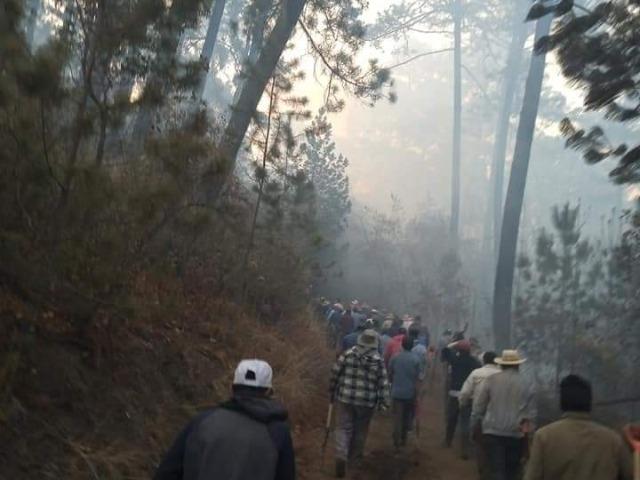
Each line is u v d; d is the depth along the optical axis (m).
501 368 8.41
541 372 15.48
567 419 4.96
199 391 8.53
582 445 4.82
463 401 9.66
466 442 11.41
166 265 8.91
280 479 3.82
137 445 6.92
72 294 6.85
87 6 7.07
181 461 3.80
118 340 7.80
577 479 4.77
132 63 7.25
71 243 6.55
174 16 7.36
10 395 5.99
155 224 7.59
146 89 7.20
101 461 6.27
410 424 11.85
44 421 6.25
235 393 3.99
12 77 6.15
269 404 3.92
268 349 11.64
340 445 9.39
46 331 6.93
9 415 5.89
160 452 7.09
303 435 10.36
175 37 7.43
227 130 11.16
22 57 6.21
